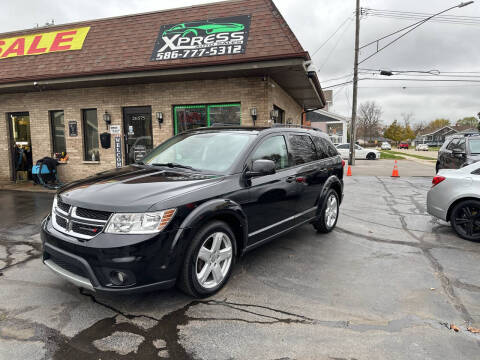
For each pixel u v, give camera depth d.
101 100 9.85
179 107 9.41
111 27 9.91
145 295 3.30
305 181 4.61
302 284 3.59
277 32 8.10
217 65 8.02
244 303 3.17
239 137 4.02
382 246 4.87
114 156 9.86
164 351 2.47
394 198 8.84
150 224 2.78
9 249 4.56
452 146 10.98
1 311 2.98
